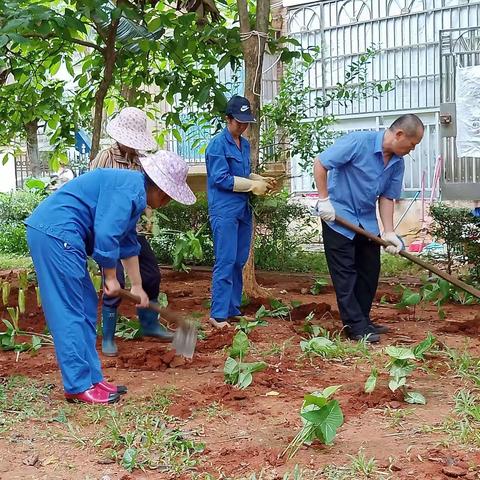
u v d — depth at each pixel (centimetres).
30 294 749
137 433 349
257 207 641
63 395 415
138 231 523
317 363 473
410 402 387
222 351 505
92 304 404
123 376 453
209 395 408
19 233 1275
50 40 787
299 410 381
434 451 320
